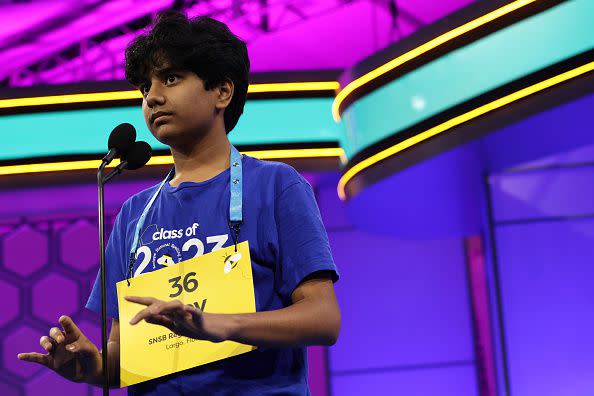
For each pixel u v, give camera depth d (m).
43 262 7.17
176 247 1.82
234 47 1.91
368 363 6.95
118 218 1.99
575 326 5.89
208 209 1.83
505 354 5.89
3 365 6.98
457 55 4.70
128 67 1.88
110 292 1.95
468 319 7.08
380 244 7.16
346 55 8.07
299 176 1.88
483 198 5.92
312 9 8.21
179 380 1.75
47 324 7.07
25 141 5.60
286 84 5.68
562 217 6.03
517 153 5.01
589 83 4.24
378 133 5.07
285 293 1.78
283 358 1.77
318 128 5.68
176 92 1.83
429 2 8.05
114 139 1.94
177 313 1.50
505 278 5.97
